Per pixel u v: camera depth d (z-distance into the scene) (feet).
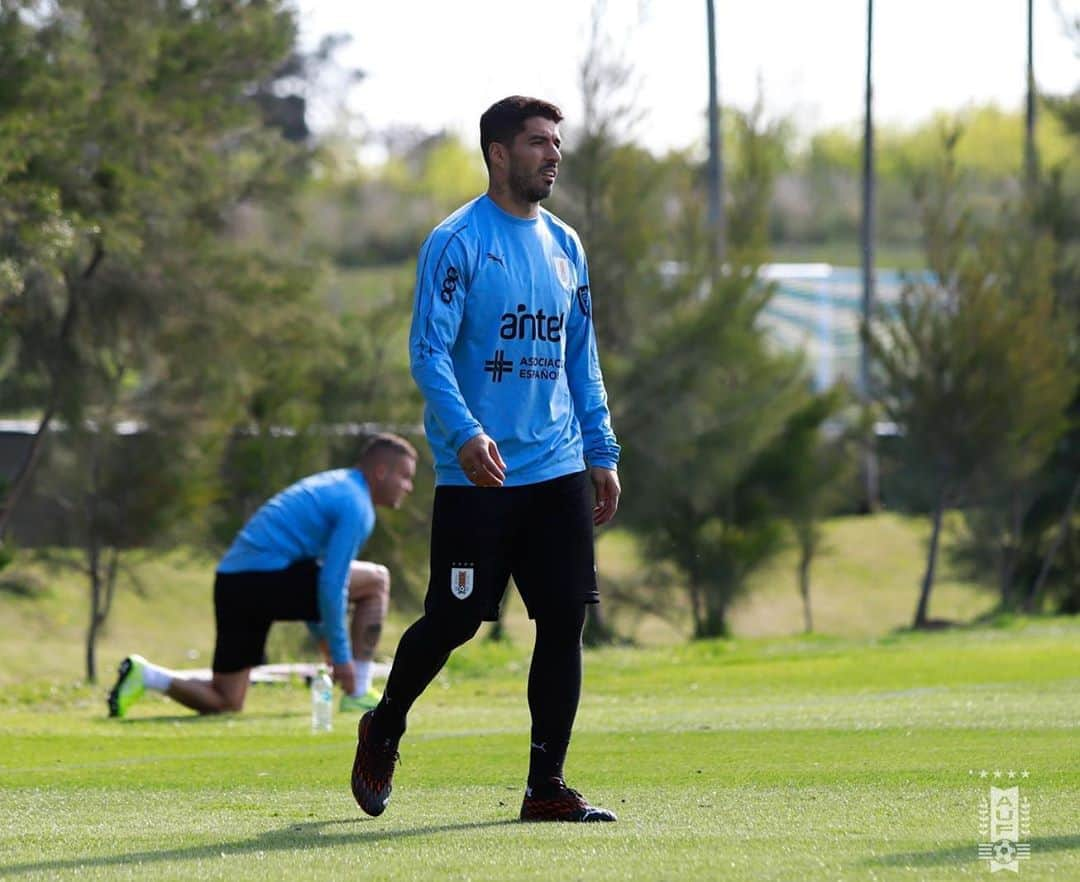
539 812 55.83
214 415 213.46
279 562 122.62
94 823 57.52
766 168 262.26
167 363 209.36
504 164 57.62
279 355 215.31
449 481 56.65
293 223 218.79
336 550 121.08
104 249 188.24
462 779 70.03
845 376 281.54
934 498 256.73
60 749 90.02
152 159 189.26
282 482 222.07
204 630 277.23
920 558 338.34
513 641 248.73
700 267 246.88
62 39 177.58
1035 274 260.42
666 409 238.68
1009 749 74.54
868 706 104.22
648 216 243.60
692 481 239.30
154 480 214.90
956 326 248.93
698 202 251.60
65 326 202.59
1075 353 277.44
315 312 215.51
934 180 265.13
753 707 108.47
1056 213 288.10
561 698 56.44
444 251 56.24
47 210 162.20
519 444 56.85
